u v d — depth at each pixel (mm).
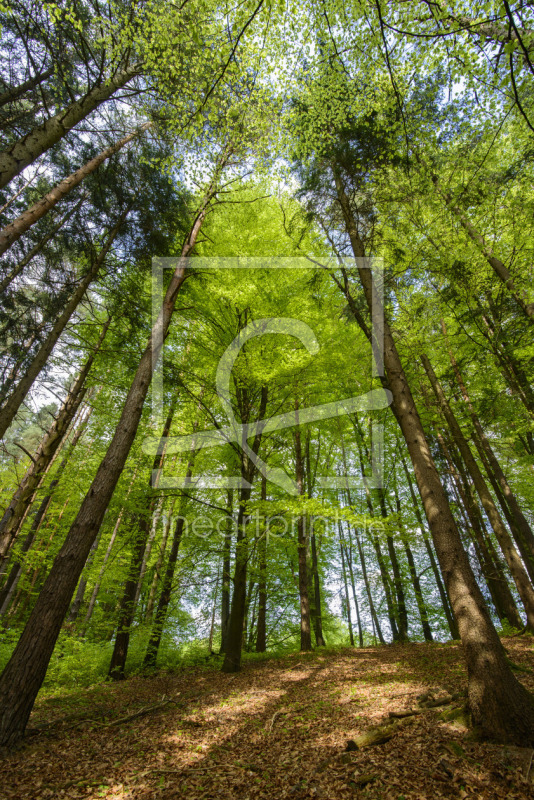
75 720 5293
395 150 6691
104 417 10789
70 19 5348
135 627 9070
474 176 6383
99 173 8008
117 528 11391
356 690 6199
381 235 7039
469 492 11180
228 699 6328
